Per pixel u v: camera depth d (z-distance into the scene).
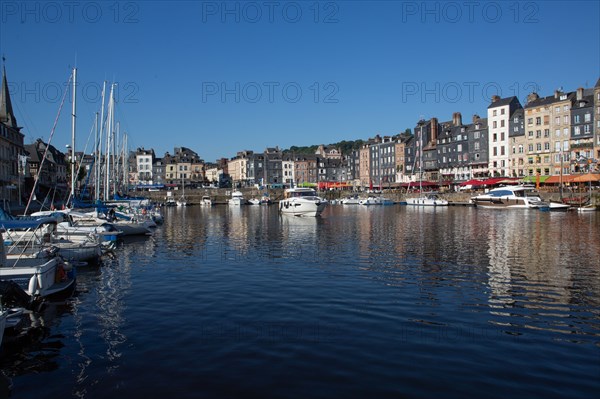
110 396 9.43
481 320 13.95
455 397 9.23
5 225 18.17
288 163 172.25
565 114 95.69
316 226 47.56
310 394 9.38
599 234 35.97
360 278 19.91
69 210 33.88
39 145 101.00
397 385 9.73
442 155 124.38
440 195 97.88
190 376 10.23
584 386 9.65
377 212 74.88
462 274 20.59
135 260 25.77
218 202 130.75
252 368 10.59
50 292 16.70
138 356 11.41
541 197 79.94
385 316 14.41
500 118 108.06
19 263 17.39
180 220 60.41
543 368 10.51
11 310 13.12
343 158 183.38
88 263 24.09
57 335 13.05
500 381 9.88
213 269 22.64
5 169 70.19
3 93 74.94
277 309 15.33
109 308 15.79
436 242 31.91
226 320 14.20
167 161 167.12
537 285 18.39
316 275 20.67
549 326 13.40
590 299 16.27
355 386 9.70
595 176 76.25
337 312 14.89
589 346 11.84
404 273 20.92
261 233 40.53
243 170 169.75
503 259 24.38
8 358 11.43
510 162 106.12
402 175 138.50
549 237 34.25
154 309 15.56
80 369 10.72
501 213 65.56
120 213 41.44
